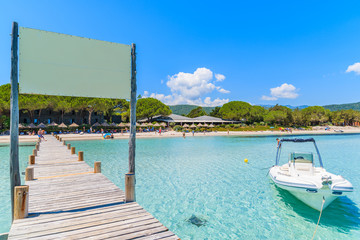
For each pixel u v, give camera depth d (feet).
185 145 85.92
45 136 105.40
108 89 16.69
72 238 11.37
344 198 26.96
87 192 19.72
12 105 13.89
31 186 21.59
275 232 19.04
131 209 15.47
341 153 67.67
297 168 26.03
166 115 199.41
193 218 21.54
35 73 14.32
